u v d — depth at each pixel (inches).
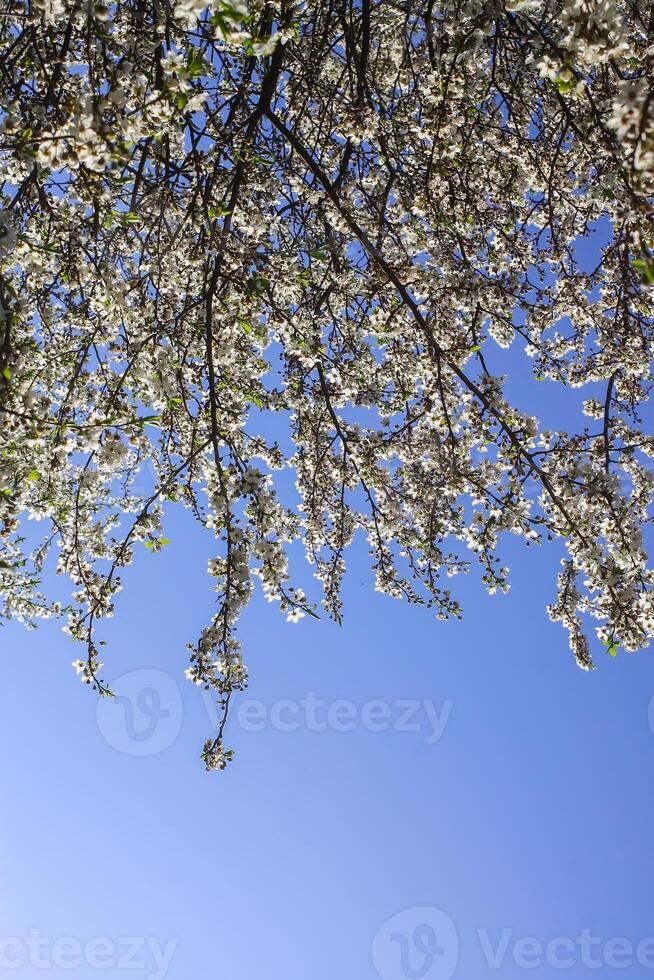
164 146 201.8
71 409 194.5
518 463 197.0
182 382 229.6
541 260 250.5
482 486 203.2
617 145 159.6
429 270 226.5
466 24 182.2
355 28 226.4
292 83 241.4
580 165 229.0
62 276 208.2
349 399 236.5
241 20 120.0
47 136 136.2
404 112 224.2
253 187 229.1
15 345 150.6
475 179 244.1
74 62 169.5
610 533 189.3
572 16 121.9
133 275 223.9
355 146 230.1
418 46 239.8
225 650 181.6
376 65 251.3
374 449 226.8
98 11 148.9
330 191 190.5
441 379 208.4
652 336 224.4
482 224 248.7
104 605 201.2
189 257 203.5
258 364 249.4
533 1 169.2
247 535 187.0
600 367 241.9
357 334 250.1
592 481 189.8
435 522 227.9
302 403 240.5
